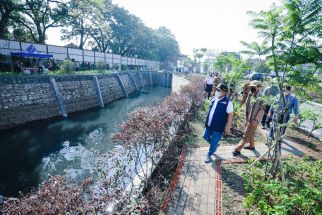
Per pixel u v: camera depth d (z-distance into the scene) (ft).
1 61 63.46
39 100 59.21
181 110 28.63
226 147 23.43
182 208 13.55
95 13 101.14
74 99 72.54
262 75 17.75
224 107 18.10
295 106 19.63
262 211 12.16
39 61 76.38
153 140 17.02
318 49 13.07
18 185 31.04
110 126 58.95
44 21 92.48
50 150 42.47
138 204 10.90
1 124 49.21
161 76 192.34
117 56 142.61
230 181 16.65
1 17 78.28
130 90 131.34
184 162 19.69
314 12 12.59
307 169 16.92
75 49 98.89
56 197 8.27
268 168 17.80
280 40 14.33
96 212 8.81
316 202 12.66
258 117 20.16
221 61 54.95
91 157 39.42
